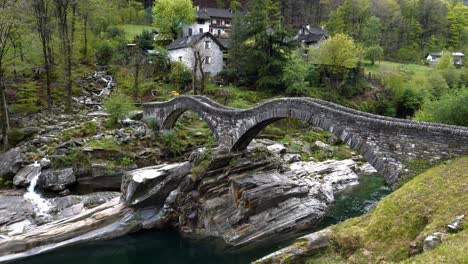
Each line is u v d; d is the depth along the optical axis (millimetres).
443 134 15883
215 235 24406
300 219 25250
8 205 24328
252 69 53875
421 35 94375
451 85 61281
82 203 25859
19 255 20969
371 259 12578
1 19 29812
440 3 97938
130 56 56500
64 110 38625
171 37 69062
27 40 35188
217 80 55812
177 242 24469
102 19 61094
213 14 80562
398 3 102062
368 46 80000
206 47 56844
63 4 38750
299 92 52875
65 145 29578
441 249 10305
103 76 50062
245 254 22469
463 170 14305
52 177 26828
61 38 39438
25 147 30031
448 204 12750
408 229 12891
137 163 30328
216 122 28672
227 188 26672
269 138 43938
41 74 43562
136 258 22922
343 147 45875
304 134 46688
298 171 34281
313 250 14812
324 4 99812
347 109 22641
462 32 91688
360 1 85875
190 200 25922
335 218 26750
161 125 35125
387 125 17734
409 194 14438
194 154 27750
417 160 16750
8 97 37500
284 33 52031
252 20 52375
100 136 31781
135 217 25234
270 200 25750
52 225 23078
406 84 61500
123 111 35156
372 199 31109
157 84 51000
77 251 22672
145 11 85438
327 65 57500
